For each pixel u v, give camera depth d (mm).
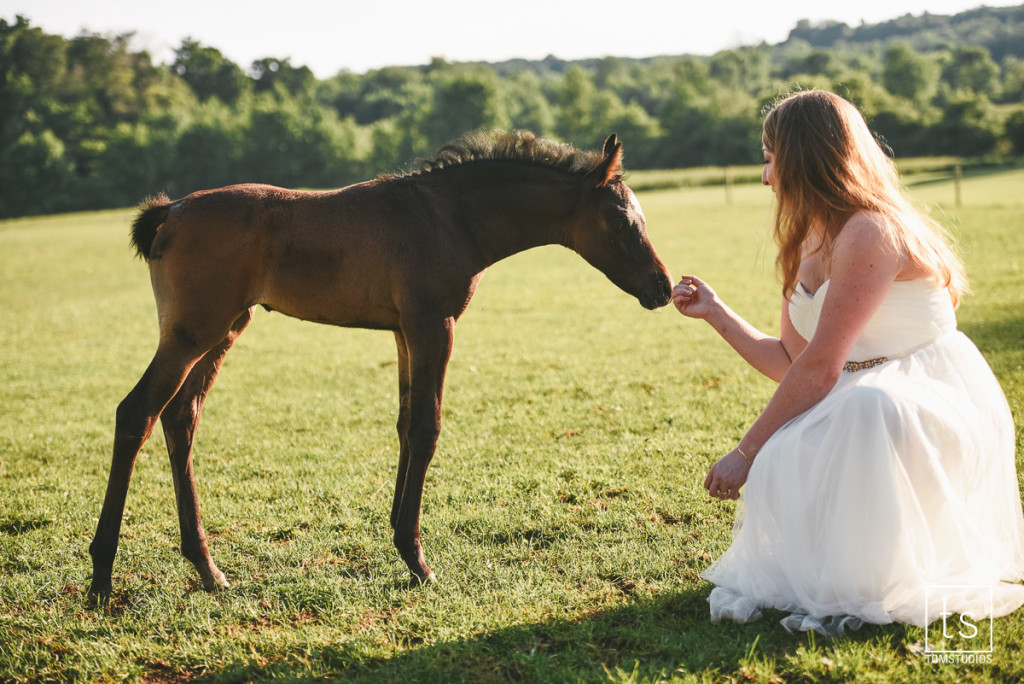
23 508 4695
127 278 18516
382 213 3574
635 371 7637
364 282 3551
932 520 2730
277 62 133125
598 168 3715
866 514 2672
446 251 3602
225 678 2844
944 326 2922
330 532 4141
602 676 2605
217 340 3527
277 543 4059
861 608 2736
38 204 76625
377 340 10469
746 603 2939
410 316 3543
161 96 104000
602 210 3771
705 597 3174
